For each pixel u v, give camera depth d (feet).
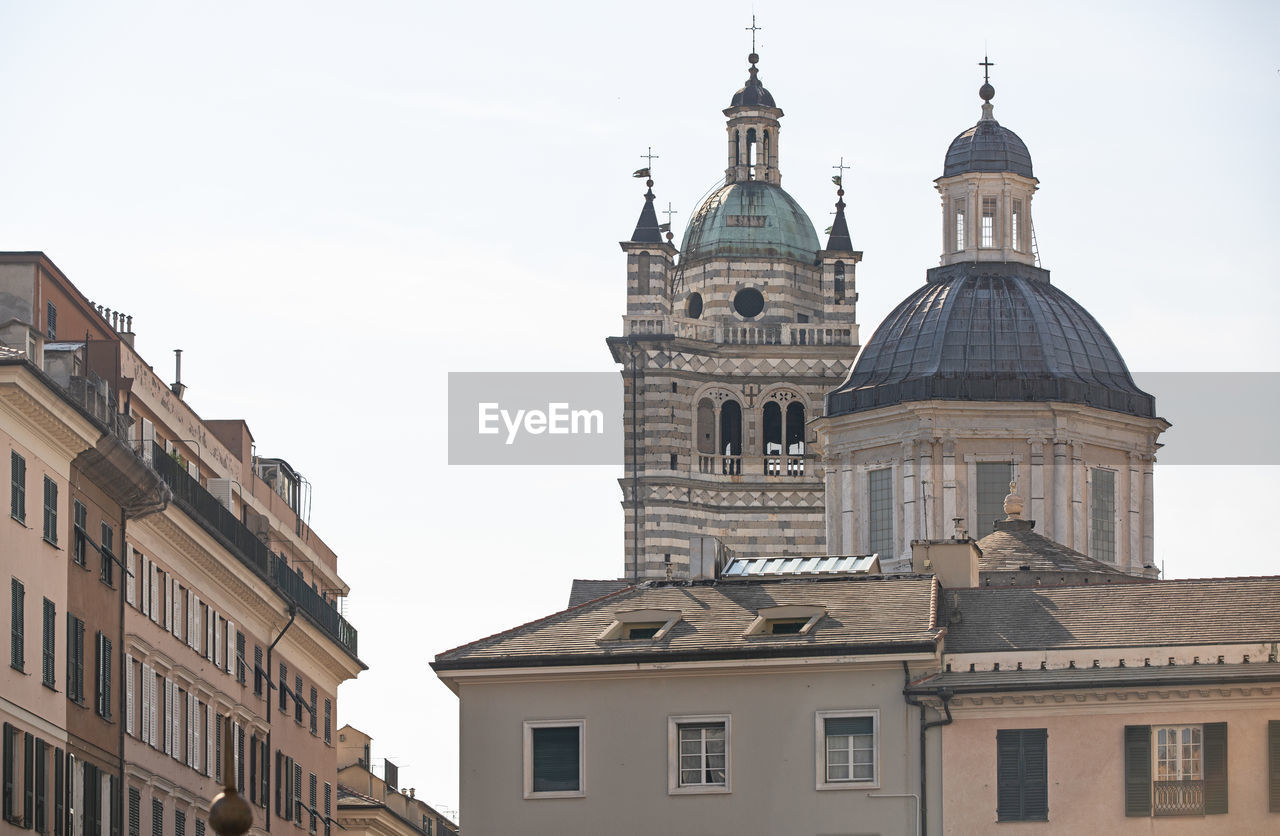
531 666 559.79
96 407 546.26
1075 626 562.66
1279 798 531.50
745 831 548.31
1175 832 532.73
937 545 634.84
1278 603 562.25
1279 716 534.37
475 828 556.51
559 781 557.33
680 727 555.28
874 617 563.89
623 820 552.82
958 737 543.80
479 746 559.79
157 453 599.57
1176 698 536.83
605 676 558.97
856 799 545.44
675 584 611.88
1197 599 568.00
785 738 550.36
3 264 563.48
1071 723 540.93
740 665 553.64
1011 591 581.53
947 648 557.33
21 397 495.41
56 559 520.83
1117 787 536.42
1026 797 539.29
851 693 549.13
